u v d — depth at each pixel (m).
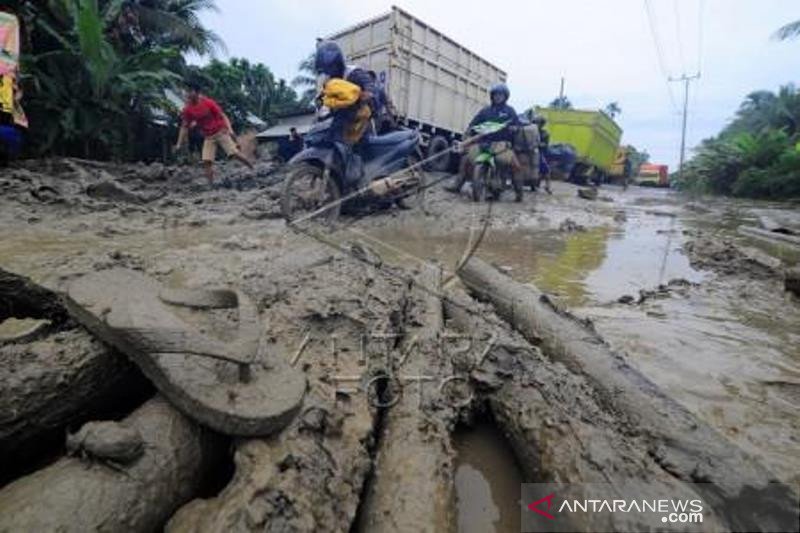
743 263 5.35
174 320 1.77
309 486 1.46
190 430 1.63
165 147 16.06
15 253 4.16
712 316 3.69
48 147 11.26
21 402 1.65
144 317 1.74
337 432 1.71
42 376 1.72
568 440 1.70
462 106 13.33
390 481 1.66
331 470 1.55
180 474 1.53
